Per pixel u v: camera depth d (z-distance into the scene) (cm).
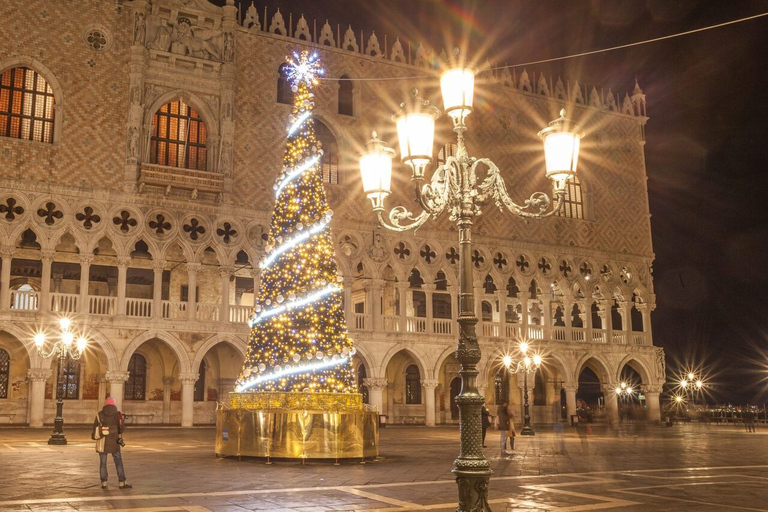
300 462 1948
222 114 4191
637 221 5575
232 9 4284
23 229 3684
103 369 4116
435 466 1884
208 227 4091
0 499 1260
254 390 2120
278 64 4419
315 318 2122
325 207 2259
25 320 3606
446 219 4772
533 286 5669
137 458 2044
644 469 1853
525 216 1095
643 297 5494
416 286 5194
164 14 4150
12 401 3959
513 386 5312
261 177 4266
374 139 1123
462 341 959
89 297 3788
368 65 4691
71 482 1484
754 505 1240
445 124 4819
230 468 1795
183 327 3959
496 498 1320
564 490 1434
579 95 5478
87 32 3953
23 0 3822
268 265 2209
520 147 5144
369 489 1423
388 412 4856
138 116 3966
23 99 3809
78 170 3831
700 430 4216
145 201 3959
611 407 3719
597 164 5466
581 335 5222
